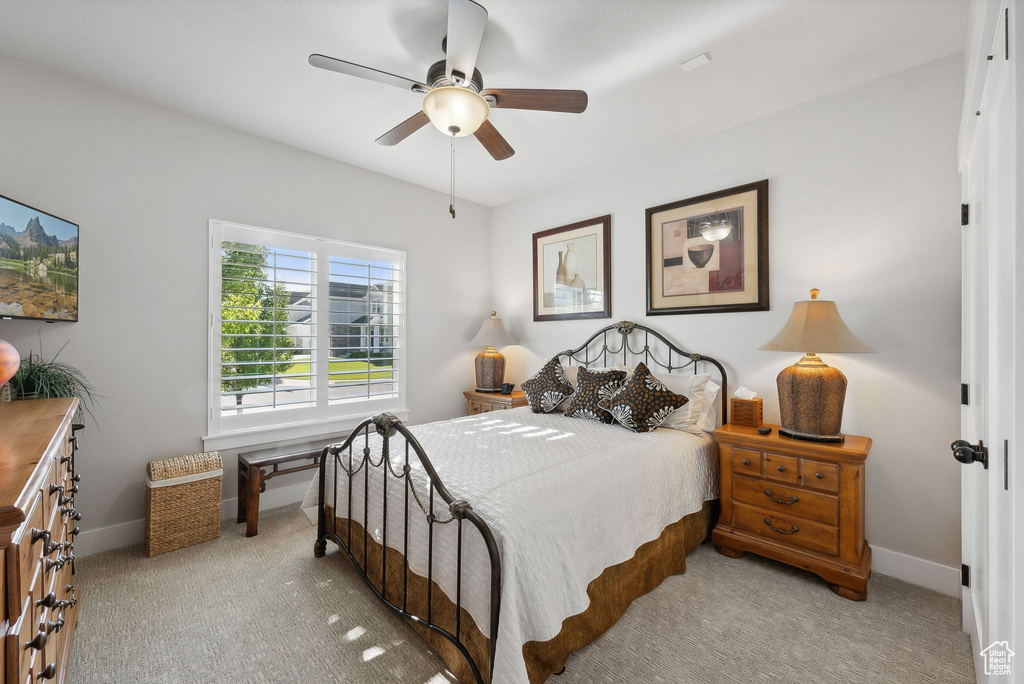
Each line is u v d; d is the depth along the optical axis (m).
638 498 1.95
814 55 2.06
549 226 3.97
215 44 2.01
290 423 3.15
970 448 1.31
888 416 2.23
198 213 2.72
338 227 3.37
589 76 2.22
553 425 2.72
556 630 1.39
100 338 2.39
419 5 1.75
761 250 2.65
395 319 3.78
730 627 1.79
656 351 3.20
